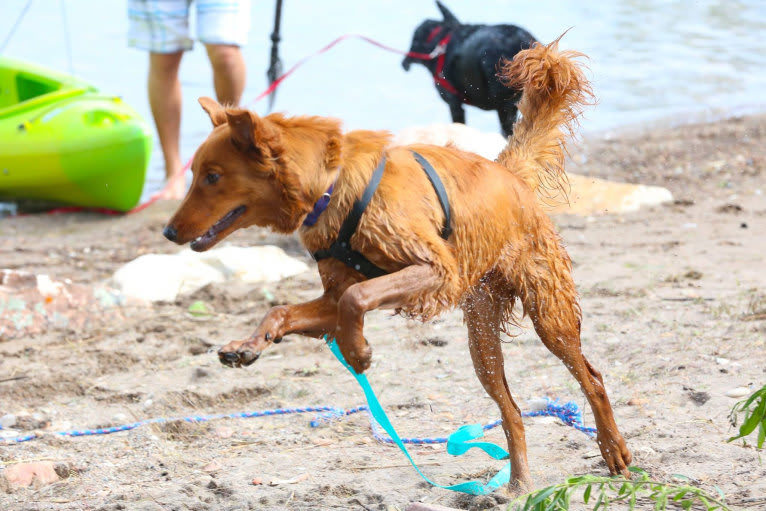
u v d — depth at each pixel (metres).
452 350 8.83
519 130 6.39
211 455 6.87
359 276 5.34
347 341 4.94
